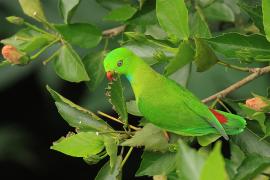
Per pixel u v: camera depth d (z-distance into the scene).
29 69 4.25
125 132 3.74
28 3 3.84
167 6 3.74
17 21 3.84
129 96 4.15
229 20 3.93
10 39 3.86
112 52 3.73
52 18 4.23
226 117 3.71
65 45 3.83
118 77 3.72
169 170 3.72
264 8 3.67
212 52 3.73
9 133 4.47
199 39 3.71
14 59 3.81
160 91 3.73
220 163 3.49
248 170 3.63
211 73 4.15
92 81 3.87
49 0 4.23
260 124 3.73
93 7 4.21
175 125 3.72
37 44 3.83
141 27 3.85
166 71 3.72
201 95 4.14
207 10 3.94
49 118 4.51
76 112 3.75
